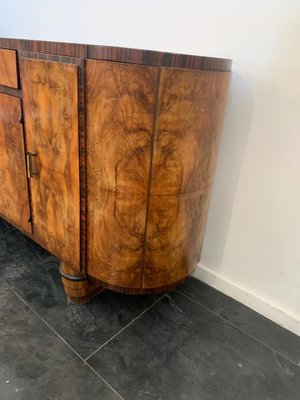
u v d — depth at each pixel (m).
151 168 0.82
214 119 0.87
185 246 1.00
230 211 1.18
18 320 1.07
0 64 0.98
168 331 1.08
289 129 0.97
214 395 0.89
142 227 0.90
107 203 0.88
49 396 0.84
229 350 1.03
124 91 0.74
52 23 1.46
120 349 1.00
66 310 1.12
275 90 0.96
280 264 1.11
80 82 0.78
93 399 0.85
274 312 1.15
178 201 0.90
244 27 0.96
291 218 1.04
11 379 0.88
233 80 1.03
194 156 0.87
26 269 1.31
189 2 1.04
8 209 1.26
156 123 0.76
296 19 0.87
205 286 1.32
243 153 1.08
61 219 1.01
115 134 0.79
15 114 1.01
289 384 0.94
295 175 1.00
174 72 0.72
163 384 0.90
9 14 1.65
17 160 1.09
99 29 1.30
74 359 0.95
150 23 1.15
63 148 0.90
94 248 0.97
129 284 0.99
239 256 1.21
